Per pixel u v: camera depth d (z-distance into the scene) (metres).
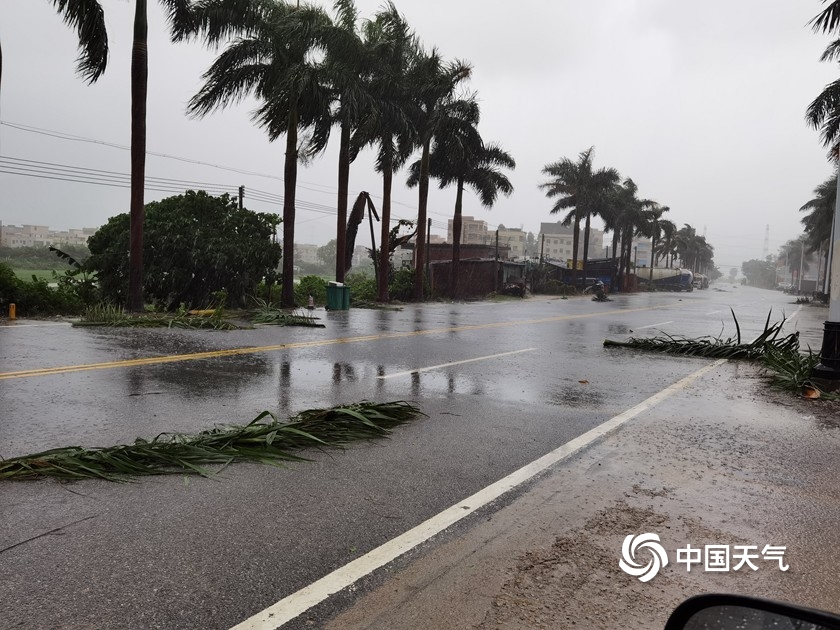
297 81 19.86
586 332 16.81
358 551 3.28
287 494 4.07
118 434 5.35
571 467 4.84
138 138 16.02
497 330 16.44
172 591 2.80
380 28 25.50
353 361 10.04
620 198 64.44
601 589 2.95
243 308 20.86
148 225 18.97
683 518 3.86
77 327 13.27
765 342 11.73
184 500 3.90
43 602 2.66
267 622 2.59
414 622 2.63
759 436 5.98
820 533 3.69
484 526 3.65
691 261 145.25
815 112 20.28
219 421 5.89
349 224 30.20
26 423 5.57
